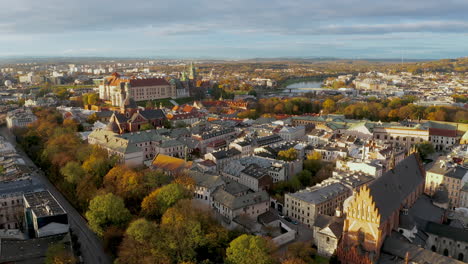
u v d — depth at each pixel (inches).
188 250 6476.4
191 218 6948.8
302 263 6053.2
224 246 6840.6
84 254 7298.2
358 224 6190.9
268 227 7770.7
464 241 6796.3
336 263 6343.5
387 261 6013.8
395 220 6737.2
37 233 7308.1
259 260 5890.8
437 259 5792.3
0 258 6466.5
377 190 6333.7
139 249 6501.0
